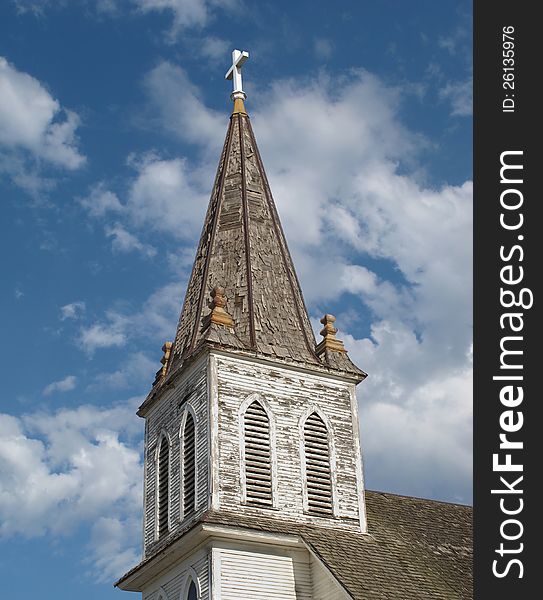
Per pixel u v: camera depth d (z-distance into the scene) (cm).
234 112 4894
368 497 4469
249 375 3972
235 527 3606
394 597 3509
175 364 4219
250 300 4197
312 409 4038
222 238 4466
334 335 4291
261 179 4675
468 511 4728
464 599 3688
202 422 3878
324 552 3656
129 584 4084
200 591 3609
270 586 3631
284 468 3878
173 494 3988
